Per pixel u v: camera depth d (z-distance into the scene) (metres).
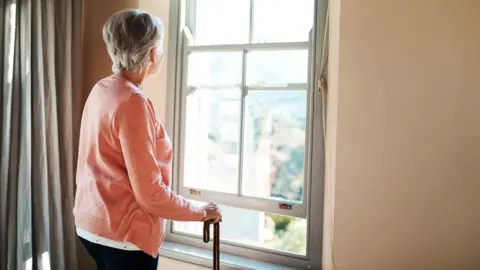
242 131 1.73
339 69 1.35
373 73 1.31
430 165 1.26
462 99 1.22
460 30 1.22
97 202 0.99
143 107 0.95
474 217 1.22
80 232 1.04
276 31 1.68
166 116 1.87
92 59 1.96
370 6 1.31
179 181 1.87
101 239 0.99
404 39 1.27
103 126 0.98
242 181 1.74
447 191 1.24
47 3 1.68
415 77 1.27
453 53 1.23
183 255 1.72
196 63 1.85
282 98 1.67
